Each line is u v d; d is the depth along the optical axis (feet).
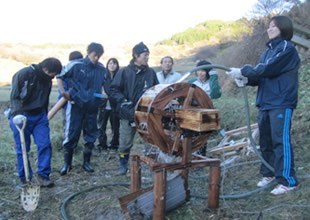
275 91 11.85
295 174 12.89
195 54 67.26
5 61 78.54
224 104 27.27
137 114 11.54
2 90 54.49
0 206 13.56
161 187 10.63
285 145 11.83
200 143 11.64
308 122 19.27
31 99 14.43
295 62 11.78
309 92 23.57
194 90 11.02
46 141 15.07
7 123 32.78
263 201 11.93
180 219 11.34
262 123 12.74
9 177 16.80
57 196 14.29
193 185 14.42
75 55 18.90
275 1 34.63
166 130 11.30
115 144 22.29
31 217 12.72
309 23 31.24
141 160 11.73
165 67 17.88
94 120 17.29
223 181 14.52
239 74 11.99
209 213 11.47
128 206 11.03
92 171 17.44
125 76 15.56
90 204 13.17
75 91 16.25
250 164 16.20
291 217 10.49
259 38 35.22
